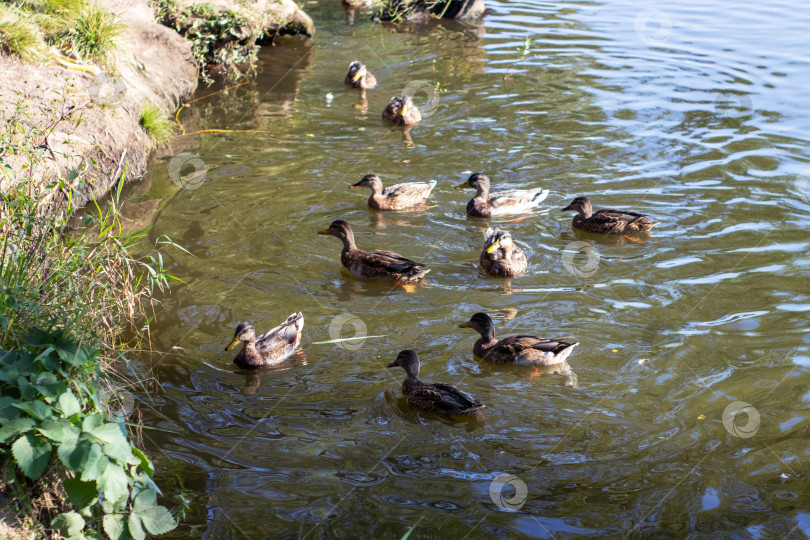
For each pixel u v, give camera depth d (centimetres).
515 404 826
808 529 637
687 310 1014
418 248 1210
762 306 1019
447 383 855
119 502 565
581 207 1262
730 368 884
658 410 809
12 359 574
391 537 629
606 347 934
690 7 2744
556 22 2558
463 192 1406
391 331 977
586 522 648
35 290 701
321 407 820
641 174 1459
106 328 885
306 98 1878
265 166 1482
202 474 704
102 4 1727
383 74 2066
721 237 1221
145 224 1228
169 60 1800
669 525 643
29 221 786
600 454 741
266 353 894
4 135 1038
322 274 1121
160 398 820
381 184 1338
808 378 859
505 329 973
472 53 2238
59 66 1393
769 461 725
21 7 1443
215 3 2052
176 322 977
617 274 1117
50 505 558
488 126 1695
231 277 1093
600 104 1819
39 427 526
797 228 1244
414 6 2623
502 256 1118
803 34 2383
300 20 2323
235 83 1966
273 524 642
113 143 1345
